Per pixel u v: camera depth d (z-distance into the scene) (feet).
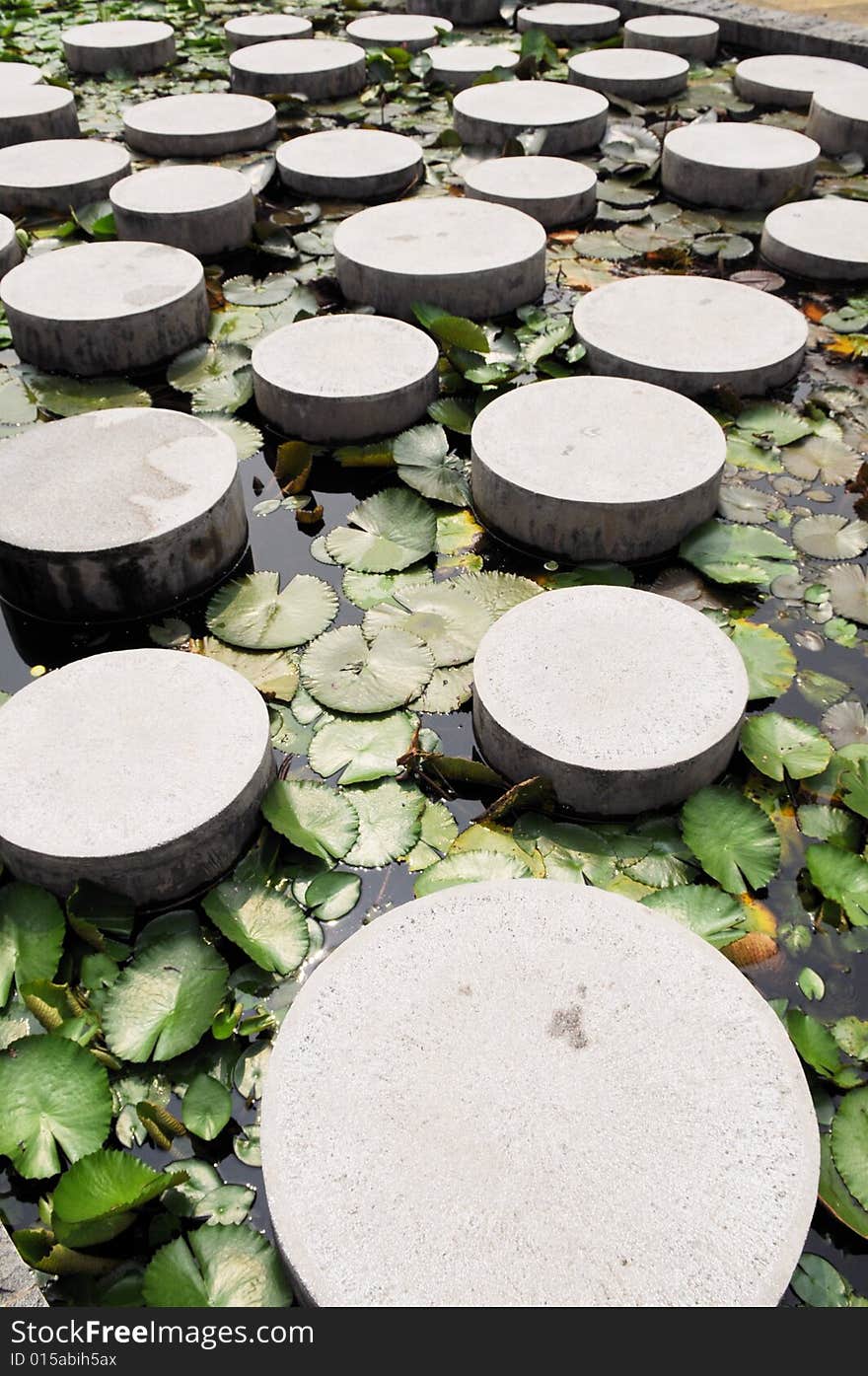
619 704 8.73
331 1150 5.96
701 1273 5.45
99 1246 6.30
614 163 21.09
